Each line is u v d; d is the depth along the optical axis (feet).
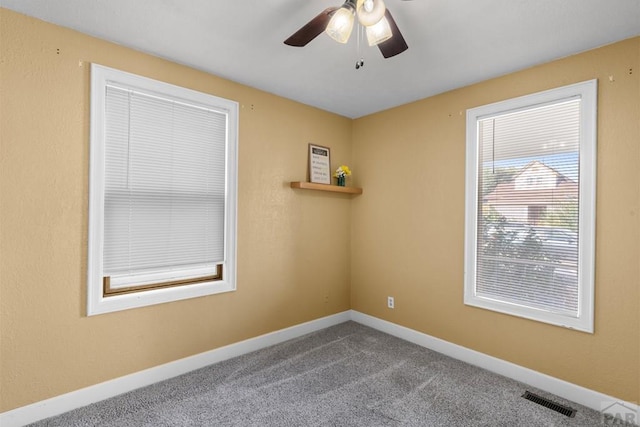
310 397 7.25
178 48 7.41
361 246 12.20
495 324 8.59
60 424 6.22
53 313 6.49
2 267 5.99
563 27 6.32
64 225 6.60
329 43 7.11
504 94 8.50
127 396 7.20
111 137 7.22
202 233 8.74
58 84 6.50
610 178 6.82
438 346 9.76
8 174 6.02
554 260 7.66
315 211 11.35
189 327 8.41
